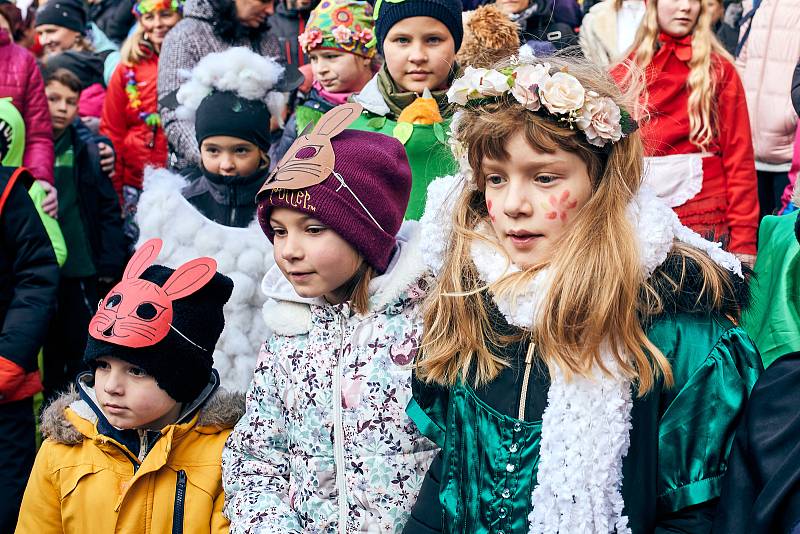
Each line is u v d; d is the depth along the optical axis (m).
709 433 1.95
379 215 2.44
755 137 4.88
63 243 4.34
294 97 4.96
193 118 3.86
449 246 2.27
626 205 2.06
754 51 4.88
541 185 2.05
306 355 2.52
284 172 2.39
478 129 2.06
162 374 2.66
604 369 1.96
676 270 2.03
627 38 4.67
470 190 2.26
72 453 2.79
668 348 1.99
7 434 3.54
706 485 1.93
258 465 2.57
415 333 2.46
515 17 4.73
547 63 2.10
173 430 2.71
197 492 2.71
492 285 2.10
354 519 2.42
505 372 2.12
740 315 2.11
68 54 5.51
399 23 3.55
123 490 2.71
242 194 3.75
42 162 4.66
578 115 2.01
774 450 1.86
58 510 2.79
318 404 2.47
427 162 3.45
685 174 4.04
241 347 3.38
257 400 2.60
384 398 2.43
